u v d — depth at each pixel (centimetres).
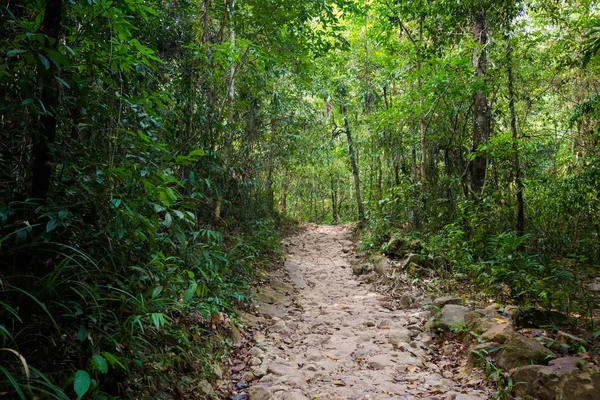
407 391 329
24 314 207
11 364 189
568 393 279
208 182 459
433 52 809
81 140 288
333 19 812
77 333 213
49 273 220
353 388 332
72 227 243
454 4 712
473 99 850
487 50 786
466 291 605
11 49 215
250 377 354
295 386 336
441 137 1051
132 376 254
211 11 648
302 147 1448
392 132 1173
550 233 866
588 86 1100
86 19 275
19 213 227
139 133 267
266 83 935
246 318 496
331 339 459
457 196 1065
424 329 482
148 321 280
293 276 791
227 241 761
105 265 261
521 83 1007
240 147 911
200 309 384
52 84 221
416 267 720
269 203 1302
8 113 229
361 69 1381
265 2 676
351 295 688
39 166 222
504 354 347
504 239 621
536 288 514
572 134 1123
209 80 639
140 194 267
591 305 535
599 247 870
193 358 336
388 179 1380
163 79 507
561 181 867
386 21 994
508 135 732
